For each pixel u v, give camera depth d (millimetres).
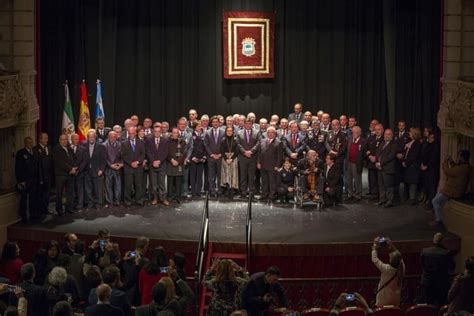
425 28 21500
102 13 22281
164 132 20094
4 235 18484
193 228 18203
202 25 23094
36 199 19031
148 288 13430
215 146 20344
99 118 20453
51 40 21625
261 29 23234
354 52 23312
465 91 18625
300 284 17109
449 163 18641
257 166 20344
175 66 23141
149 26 22922
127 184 19797
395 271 14617
